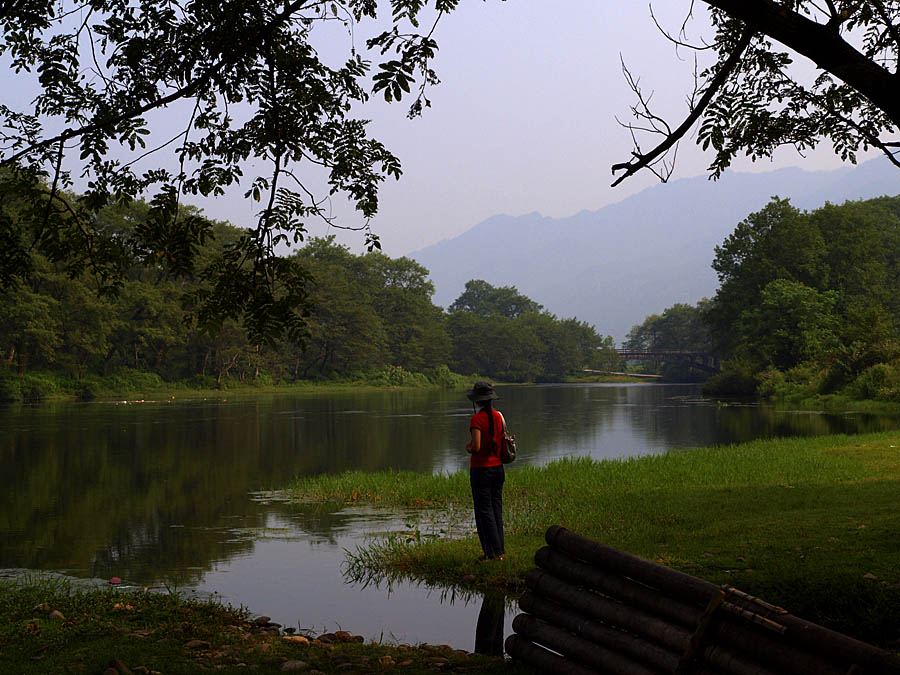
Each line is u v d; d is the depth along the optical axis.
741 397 62.91
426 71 5.67
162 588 8.02
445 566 8.36
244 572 8.74
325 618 6.75
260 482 17.45
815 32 4.66
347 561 9.20
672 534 9.26
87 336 67.19
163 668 4.89
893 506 10.56
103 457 22.83
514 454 8.45
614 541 8.87
